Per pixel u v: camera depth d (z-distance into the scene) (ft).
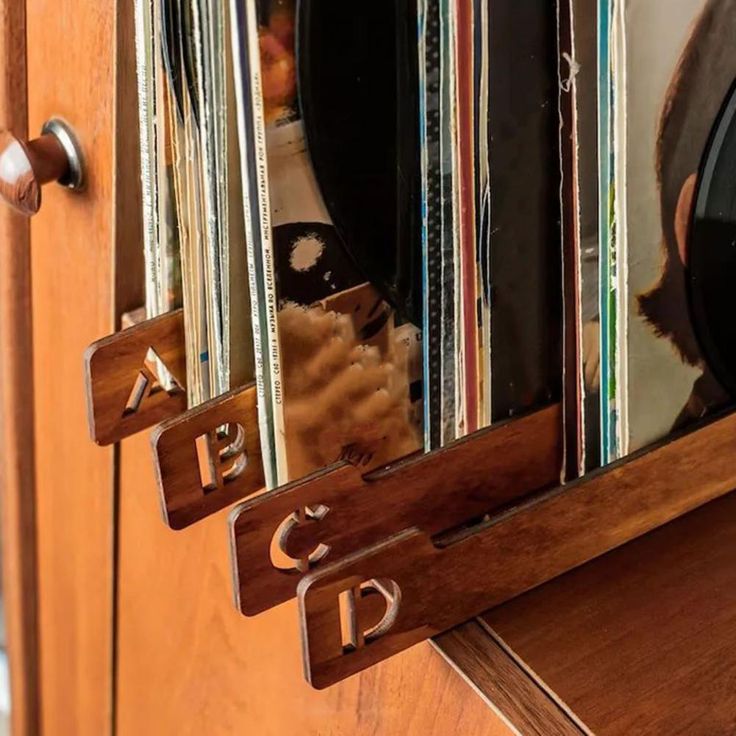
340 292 1.58
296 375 1.57
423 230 1.51
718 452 1.87
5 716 4.51
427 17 1.41
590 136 1.49
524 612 1.68
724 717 1.52
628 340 1.67
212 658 2.32
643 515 1.79
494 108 1.47
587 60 1.45
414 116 1.55
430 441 1.65
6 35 2.00
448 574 1.59
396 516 1.66
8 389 2.57
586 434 1.69
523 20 1.45
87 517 2.58
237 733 2.34
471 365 1.63
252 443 1.76
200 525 2.18
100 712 2.97
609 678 1.57
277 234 1.47
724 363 1.84
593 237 1.56
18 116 2.06
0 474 2.91
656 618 1.67
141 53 1.58
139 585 2.51
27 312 2.42
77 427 2.42
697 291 1.73
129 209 1.92
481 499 1.74
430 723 1.70
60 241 2.19
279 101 1.41
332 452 1.67
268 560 1.59
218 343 1.65
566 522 1.69
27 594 3.06
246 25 1.34
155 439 1.66
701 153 1.63
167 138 1.64
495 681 1.57
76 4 1.85
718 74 1.59
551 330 1.70
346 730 1.94
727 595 1.72
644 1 1.47
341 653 1.54
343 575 1.49
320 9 1.39
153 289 1.82
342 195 1.52
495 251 1.57
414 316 1.69
